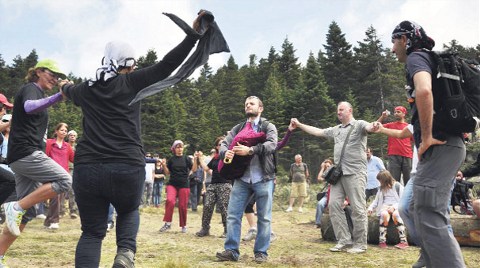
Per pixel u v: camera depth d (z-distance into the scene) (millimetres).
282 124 53625
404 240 6500
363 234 6098
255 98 5492
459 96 2881
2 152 6887
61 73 4273
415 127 3166
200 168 15242
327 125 53688
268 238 5238
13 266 4680
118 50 3148
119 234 3182
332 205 6285
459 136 3025
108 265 4832
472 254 5922
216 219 12195
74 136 9867
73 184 3082
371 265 5062
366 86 67875
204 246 6562
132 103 3031
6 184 5051
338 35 75500
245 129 5352
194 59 3100
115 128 3012
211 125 72750
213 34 3113
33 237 7137
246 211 7383
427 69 2904
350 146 6125
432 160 2992
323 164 12398
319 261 5305
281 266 4953
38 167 4059
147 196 15180
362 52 72500
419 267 4441
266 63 98438
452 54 2965
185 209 8680
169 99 67125
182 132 64312
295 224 10586
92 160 2975
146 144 53375
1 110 5898
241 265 4953
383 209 6727
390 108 64875
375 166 9805
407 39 3201
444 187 2980
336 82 73000
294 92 65750
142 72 3082
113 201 3080
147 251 5953
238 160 5129
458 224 6535
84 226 3111
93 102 3080
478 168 5695
